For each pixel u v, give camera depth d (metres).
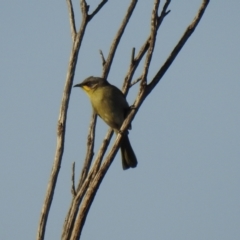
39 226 8.11
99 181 8.33
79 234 8.10
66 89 8.93
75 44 9.23
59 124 8.72
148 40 10.29
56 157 8.53
